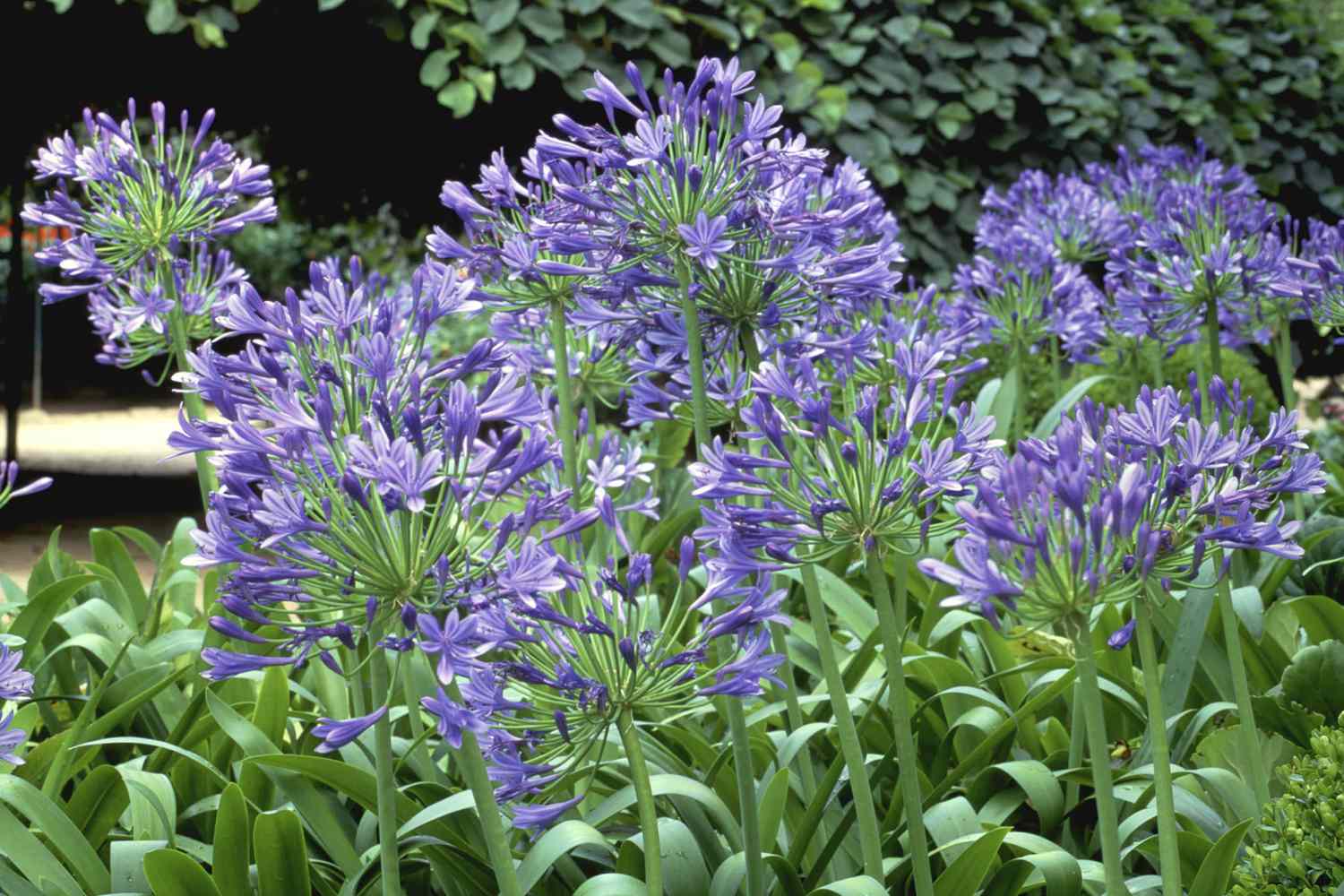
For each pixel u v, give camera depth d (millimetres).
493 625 1522
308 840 2234
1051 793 2105
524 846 2082
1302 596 2742
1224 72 6652
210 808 2330
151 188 2568
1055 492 1440
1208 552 1637
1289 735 2389
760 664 1619
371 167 7785
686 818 2074
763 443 1997
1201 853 2012
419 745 2244
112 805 2250
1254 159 6641
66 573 3326
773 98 5590
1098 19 6250
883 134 5586
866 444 1647
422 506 1427
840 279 1889
